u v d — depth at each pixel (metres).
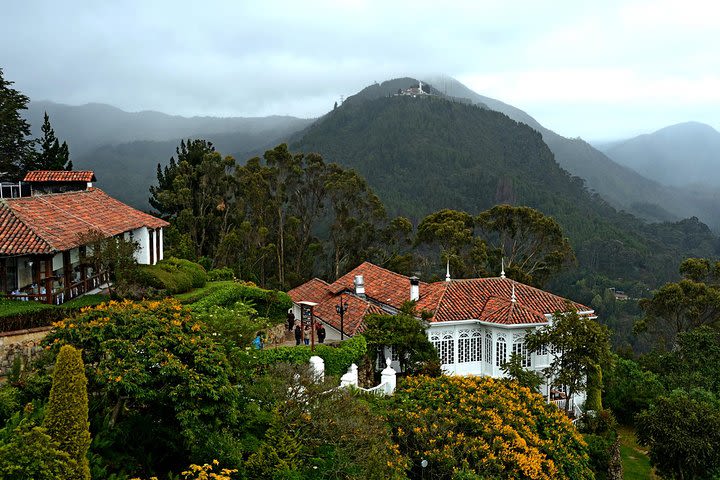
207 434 13.66
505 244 70.69
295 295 41.84
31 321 20.81
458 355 31.45
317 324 30.52
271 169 63.91
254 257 57.84
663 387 36.88
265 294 32.91
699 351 38.69
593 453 25.94
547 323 30.25
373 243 69.12
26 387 14.22
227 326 21.58
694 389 33.81
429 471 17.52
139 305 15.52
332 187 64.12
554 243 63.22
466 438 18.06
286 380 16.94
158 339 14.20
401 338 27.19
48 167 52.75
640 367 40.72
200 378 13.72
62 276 25.66
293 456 14.82
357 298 34.38
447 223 61.47
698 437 25.20
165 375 13.48
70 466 11.12
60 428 11.32
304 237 67.44
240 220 60.50
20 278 23.84
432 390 20.73
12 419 12.50
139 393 13.23
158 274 28.80
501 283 34.78
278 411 15.88
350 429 15.70
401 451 17.89
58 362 11.48
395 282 37.47
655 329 58.09
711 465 25.08
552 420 21.08
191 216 55.72
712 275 54.66
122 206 35.41
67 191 35.75
